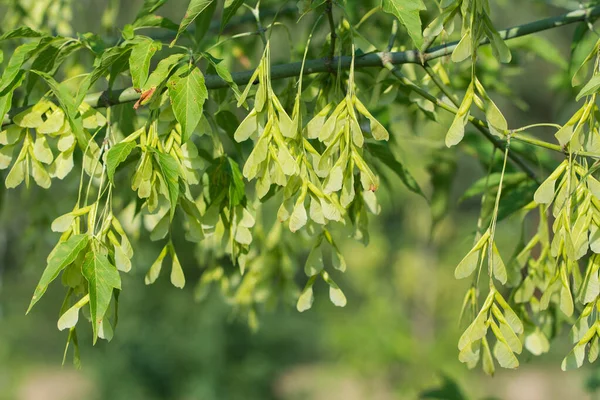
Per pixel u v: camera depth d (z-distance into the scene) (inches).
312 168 45.1
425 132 76.6
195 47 52.8
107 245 44.6
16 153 61.2
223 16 47.0
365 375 153.9
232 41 61.1
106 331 44.6
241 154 50.8
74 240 43.9
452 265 161.3
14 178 46.6
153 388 193.2
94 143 46.9
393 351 150.0
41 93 51.1
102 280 43.6
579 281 45.7
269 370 197.2
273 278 57.8
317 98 48.4
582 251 43.9
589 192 44.1
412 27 44.6
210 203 47.6
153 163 44.9
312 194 44.7
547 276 48.4
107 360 195.8
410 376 150.8
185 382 190.7
